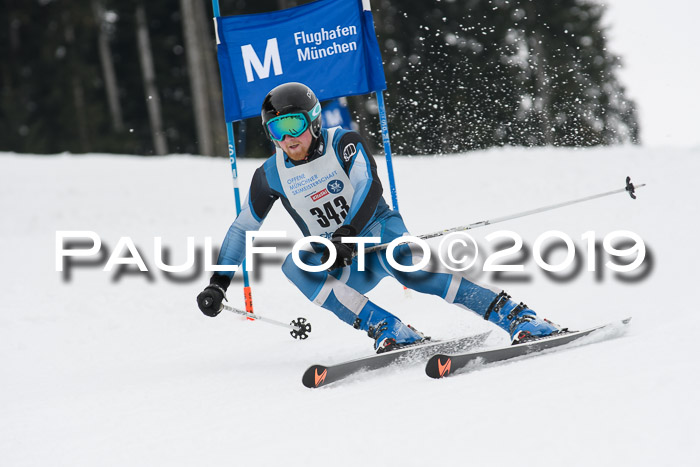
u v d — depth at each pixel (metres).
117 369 12.63
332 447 6.16
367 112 58.62
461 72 31.84
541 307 13.22
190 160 46.22
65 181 39.94
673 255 16.16
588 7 65.50
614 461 4.91
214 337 15.07
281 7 70.88
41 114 78.06
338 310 10.12
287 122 10.09
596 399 6.14
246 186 38.69
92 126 76.56
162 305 17.86
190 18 62.28
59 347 15.01
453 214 28.92
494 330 11.90
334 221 10.63
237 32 16.06
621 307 11.79
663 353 7.32
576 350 8.65
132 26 82.75
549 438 5.49
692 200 23.88
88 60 86.44
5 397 10.96
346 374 9.10
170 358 13.32
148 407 9.08
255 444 6.63
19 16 76.69
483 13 62.62
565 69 44.09
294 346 13.06
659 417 5.47
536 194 31.31
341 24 15.92
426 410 6.82
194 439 7.15
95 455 7.05
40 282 20.42
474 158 40.00
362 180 10.04
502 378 7.64
